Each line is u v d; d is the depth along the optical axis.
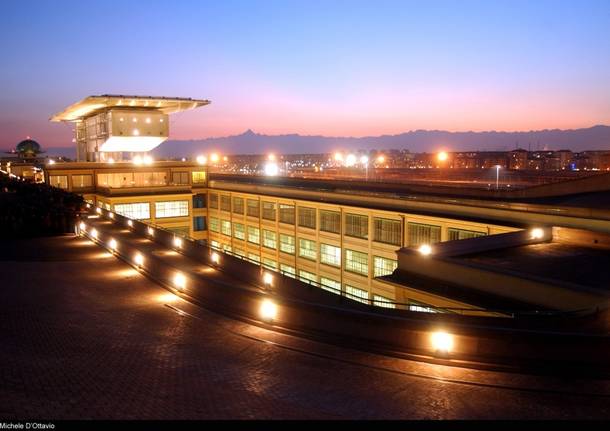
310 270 58.34
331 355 15.31
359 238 50.75
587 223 30.58
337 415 10.70
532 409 11.27
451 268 20.72
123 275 29.52
